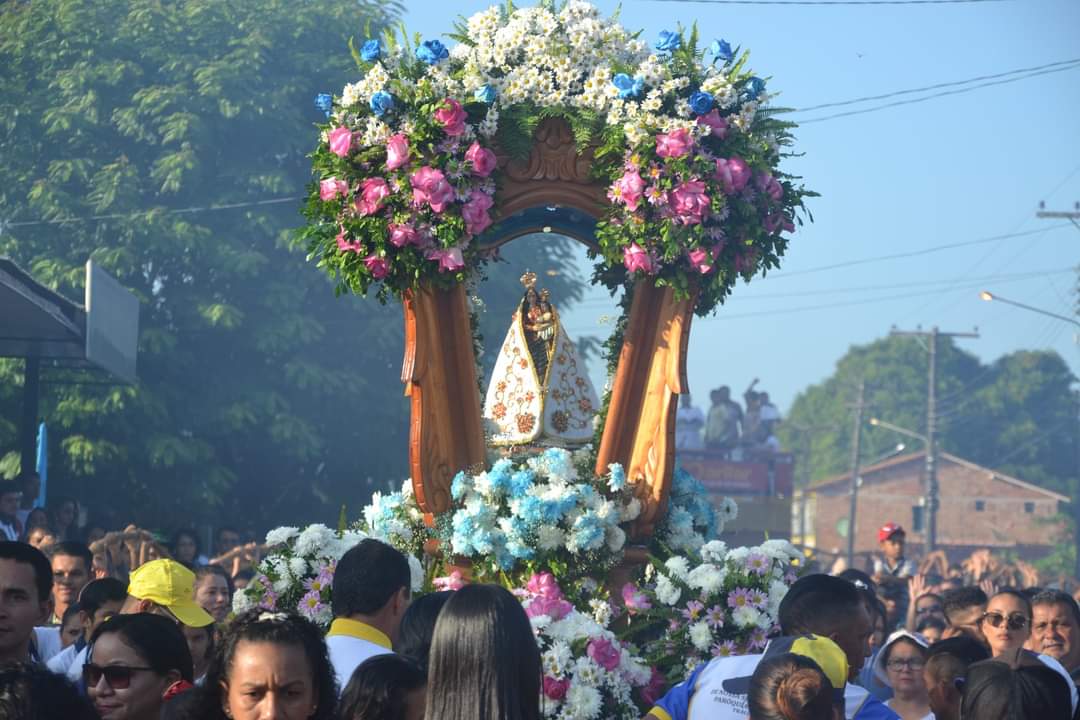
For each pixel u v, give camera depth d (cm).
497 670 535
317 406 3272
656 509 948
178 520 3025
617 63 932
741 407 4016
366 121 912
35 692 508
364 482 3459
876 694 1032
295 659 534
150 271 3172
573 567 930
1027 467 8725
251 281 3180
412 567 929
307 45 3353
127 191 3095
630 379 958
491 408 1019
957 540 8175
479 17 945
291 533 924
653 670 898
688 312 942
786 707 557
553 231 1034
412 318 934
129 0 3347
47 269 3047
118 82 3234
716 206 895
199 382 3131
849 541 6931
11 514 1730
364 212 898
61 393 2864
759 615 894
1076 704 739
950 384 9694
